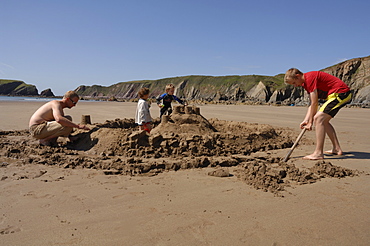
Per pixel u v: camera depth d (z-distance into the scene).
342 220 2.83
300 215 2.95
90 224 2.69
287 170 4.58
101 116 14.60
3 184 3.79
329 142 7.64
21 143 6.15
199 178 4.21
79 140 6.18
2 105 24.12
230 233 2.54
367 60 64.75
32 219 2.78
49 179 4.05
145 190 3.66
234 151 5.90
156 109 22.25
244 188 3.79
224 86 129.00
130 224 2.70
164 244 2.34
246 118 15.08
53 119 6.15
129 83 171.62
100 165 4.72
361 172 4.65
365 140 8.06
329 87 5.52
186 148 5.60
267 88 87.19
